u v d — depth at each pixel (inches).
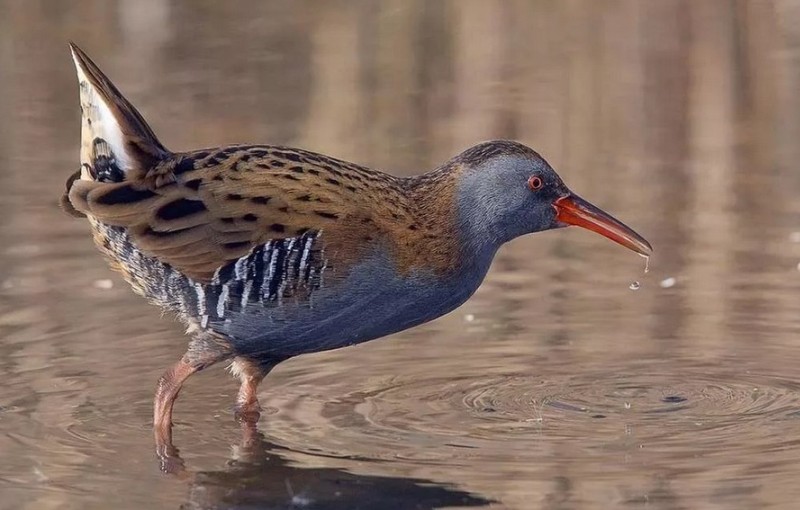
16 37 893.2
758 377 483.8
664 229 633.6
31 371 487.8
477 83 832.3
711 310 547.2
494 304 561.0
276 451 418.9
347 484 393.1
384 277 434.0
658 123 770.8
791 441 421.7
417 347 519.2
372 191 438.6
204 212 430.9
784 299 554.9
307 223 428.5
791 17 888.3
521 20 912.3
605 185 687.1
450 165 447.2
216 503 382.3
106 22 920.9
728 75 821.9
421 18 915.4
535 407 458.0
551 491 384.5
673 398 465.1
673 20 900.0
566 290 574.6
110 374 486.3
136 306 553.9
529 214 455.5
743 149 734.5
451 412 453.4
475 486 389.4
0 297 559.8
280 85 821.2
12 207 654.5
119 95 442.0
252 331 437.7
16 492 389.1
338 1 958.4
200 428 441.7
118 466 409.7
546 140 749.3
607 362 499.5
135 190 433.1
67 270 590.6
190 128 750.5
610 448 418.0
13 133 758.5
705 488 384.2
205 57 868.0
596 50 868.0
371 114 781.9
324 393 474.6
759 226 634.8
